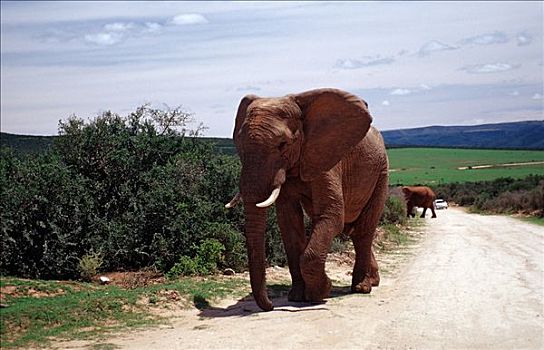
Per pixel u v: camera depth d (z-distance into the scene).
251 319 10.73
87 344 9.20
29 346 9.11
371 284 13.83
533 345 9.02
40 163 16.39
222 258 15.34
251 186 11.07
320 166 11.97
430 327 10.13
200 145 19.56
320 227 12.00
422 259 19.75
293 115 11.73
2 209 14.21
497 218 40.03
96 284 13.99
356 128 12.02
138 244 15.95
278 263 17.44
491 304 11.88
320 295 12.13
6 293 11.95
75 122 17.86
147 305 11.55
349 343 9.26
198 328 10.22
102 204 17.20
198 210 16.20
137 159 18.16
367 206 13.95
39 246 14.43
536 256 19.34
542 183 42.25
